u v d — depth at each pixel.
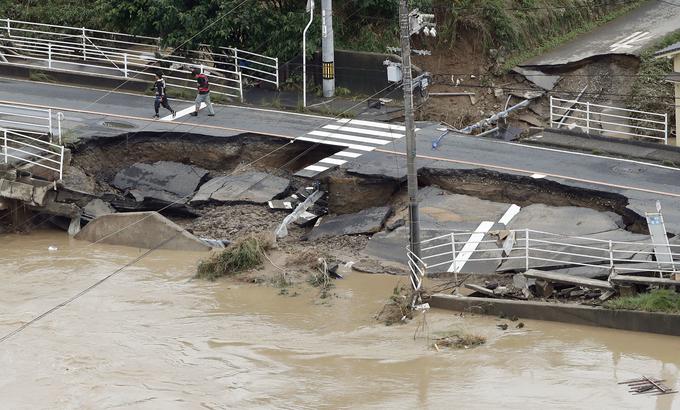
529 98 61.78
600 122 55.53
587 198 46.16
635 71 62.38
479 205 47.06
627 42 65.56
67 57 68.06
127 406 31.78
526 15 67.44
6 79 63.56
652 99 59.84
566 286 39.09
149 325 38.38
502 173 48.12
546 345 35.34
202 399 32.25
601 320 36.44
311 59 62.28
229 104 59.84
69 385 33.31
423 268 39.69
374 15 64.94
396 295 39.47
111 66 65.88
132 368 34.56
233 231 48.09
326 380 33.34
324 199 50.12
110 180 52.84
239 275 43.50
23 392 32.88
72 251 47.44
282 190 50.78
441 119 61.06
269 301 40.81
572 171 48.84
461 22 65.50
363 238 46.31
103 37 67.75
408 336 36.84
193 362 35.03
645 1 74.12
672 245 38.00
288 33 61.97
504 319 38.03
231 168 53.25
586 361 33.91
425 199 48.06
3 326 38.25
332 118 57.56
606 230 43.19
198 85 56.38
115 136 53.19
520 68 63.88
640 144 52.47
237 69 61.84
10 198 49.16
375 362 34.62
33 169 50.25
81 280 43.34
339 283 42.38
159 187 51.53
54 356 35.50
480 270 41.66
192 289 42.31
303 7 64.25
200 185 52.00
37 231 50.66
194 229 48.75
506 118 60.75
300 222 48.47
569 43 67.75
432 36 65.19
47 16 70.06
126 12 64.50
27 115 52.88
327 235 47.00
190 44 63.00
